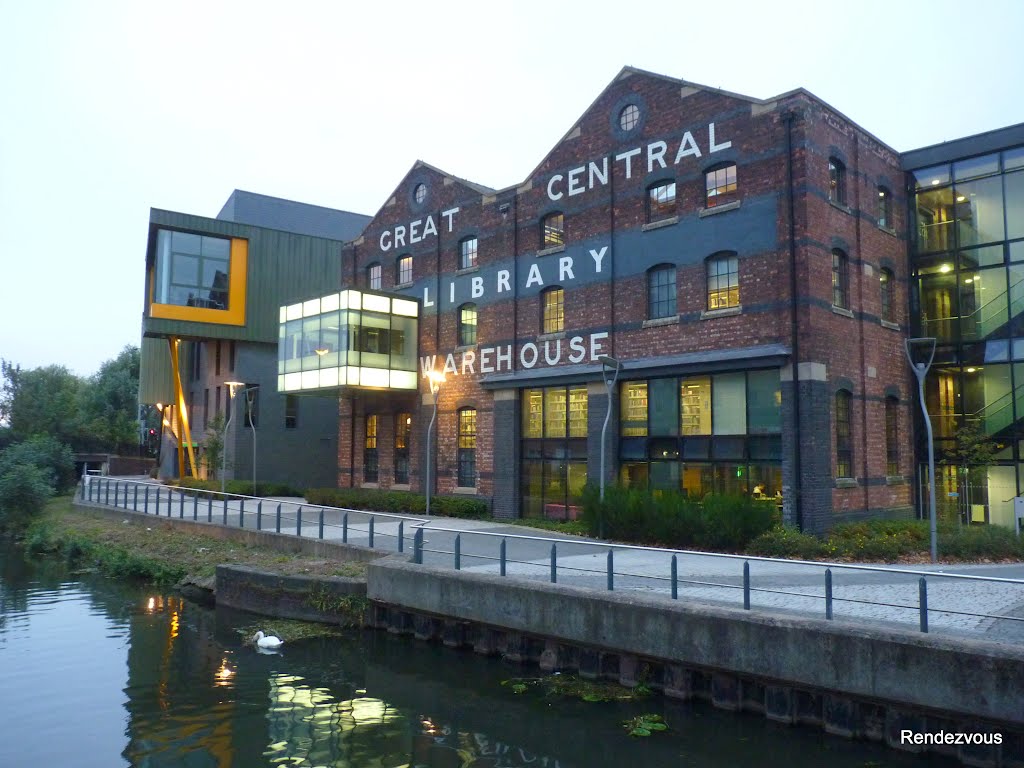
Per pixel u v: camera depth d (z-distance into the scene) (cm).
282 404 3988
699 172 2034
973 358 2209
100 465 6072
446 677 1270
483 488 2555
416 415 2869
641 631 1115
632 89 2211
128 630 1644
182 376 4788
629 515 1805
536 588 1248
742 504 1675
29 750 1014
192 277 3747
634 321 2147
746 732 990
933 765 874
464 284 2709
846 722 950
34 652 1476
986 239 2202
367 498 2820
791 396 1806
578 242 2314
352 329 2720
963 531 1725
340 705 1165
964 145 2236
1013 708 816
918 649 879
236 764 964
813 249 1831
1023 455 2125
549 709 1099
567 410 2338
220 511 2802
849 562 1514
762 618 1001
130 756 995
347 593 1600
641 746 973
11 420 6050
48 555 2792
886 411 2161
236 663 1391
